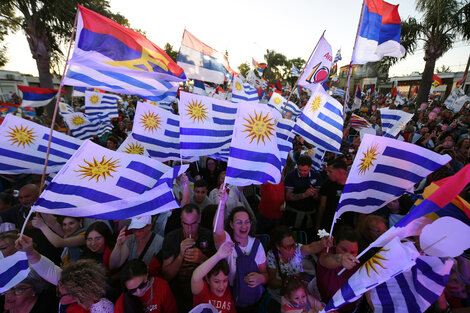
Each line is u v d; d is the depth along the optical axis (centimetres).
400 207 324
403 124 502
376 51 466
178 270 251
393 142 224
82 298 181
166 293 220
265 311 246
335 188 343
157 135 383
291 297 212
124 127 891
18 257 187
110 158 220
